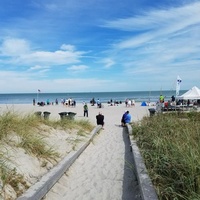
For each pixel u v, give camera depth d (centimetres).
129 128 1467
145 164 677
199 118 1192
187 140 712
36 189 508
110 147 1089
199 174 484
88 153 967
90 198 573
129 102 4428
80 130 1247
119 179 684
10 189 486
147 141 927
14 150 637
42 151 714
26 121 920
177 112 1409
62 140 974
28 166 611
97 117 1767
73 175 715
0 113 829
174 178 536
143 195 477
